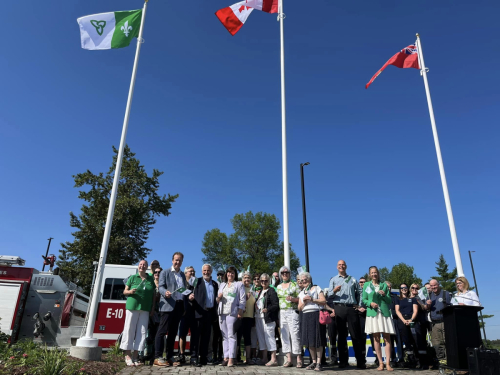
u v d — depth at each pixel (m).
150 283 7.75
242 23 11.91
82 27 10.95
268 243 41.56
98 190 24.98
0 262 13.34
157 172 26.86
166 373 6.06
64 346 12.73
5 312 12.50
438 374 6.75
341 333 7.58
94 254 23.06
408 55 12.45
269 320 7.61
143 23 10.96
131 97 9.99
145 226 25.55
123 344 7.29
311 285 7.25
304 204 20.41
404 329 8.36
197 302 7.41
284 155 10.02
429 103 11.56
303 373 6.33
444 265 42.75
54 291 13.34
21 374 5.36
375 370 7.19
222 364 7.27
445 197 10.44
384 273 60.69
